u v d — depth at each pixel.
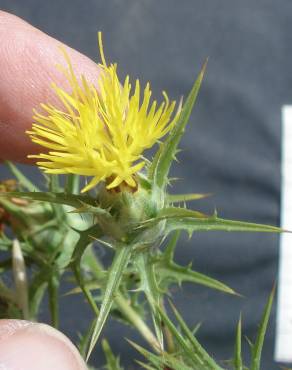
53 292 0.08
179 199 0.08
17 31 0.10
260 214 0.15
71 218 0.09
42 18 0.16
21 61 0.10
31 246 0.09
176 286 0.14
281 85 0.15
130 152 0.06
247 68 0.16
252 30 0.16
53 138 0.06
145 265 0.07
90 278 0.09
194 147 0.15
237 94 0.15
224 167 0.15
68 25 0.16
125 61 0.16
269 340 0.14
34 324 0.08
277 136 0.15
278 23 0.16
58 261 0.09
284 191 0.15
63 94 0.06
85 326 0.14
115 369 0.08
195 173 0.15
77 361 0.07
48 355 0.07
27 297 0.08
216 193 0.15
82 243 0.07
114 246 0.07
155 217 0.07
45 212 0.09
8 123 0.10
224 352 0.14
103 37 0.16
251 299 0.14
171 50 0.16
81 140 0.06
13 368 0.07
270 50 0.16
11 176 0.15
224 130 0.15
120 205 0.07
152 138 0.06
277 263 0.15
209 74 0.15
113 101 0.06
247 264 0.15
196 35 0.16
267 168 0.15
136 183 0.07
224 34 0.16
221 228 0.07
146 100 0.06
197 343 0.07
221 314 0.14
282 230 0.06
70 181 0.08
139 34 0.16
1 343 0.07
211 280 0.08
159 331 0.07
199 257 0.15
